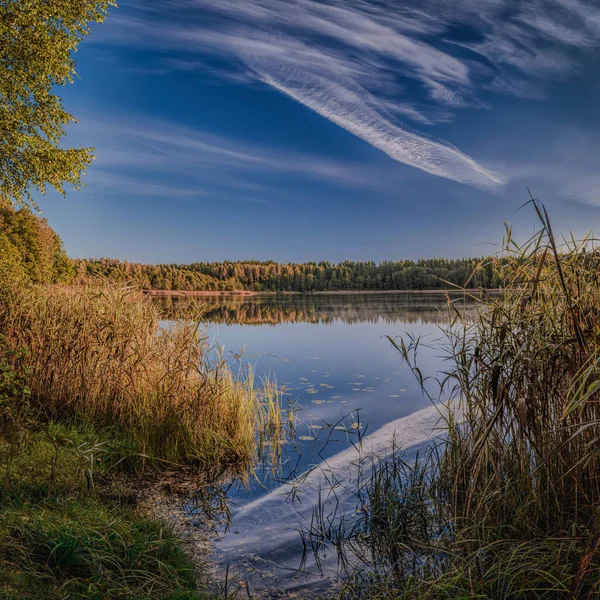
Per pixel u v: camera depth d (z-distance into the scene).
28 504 3.80
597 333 3.25
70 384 6.93
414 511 4.47
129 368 6.90
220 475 5.59
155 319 7.56
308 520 4.52
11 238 33.28
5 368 5.70
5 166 17.23
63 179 17.83
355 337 19.36
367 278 123.50
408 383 10.60
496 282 4.11
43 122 17.50
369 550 3.96
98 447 5.51
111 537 3.56
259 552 3.95
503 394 3.44
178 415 6.37
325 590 3.42
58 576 2.97
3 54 16.19
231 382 7.49
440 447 6.22
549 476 3.56
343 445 6.59
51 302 7.63
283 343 17.83
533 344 3.73
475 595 2.85
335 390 10.06
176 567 3.53
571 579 2.89
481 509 3.74
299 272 125.69
